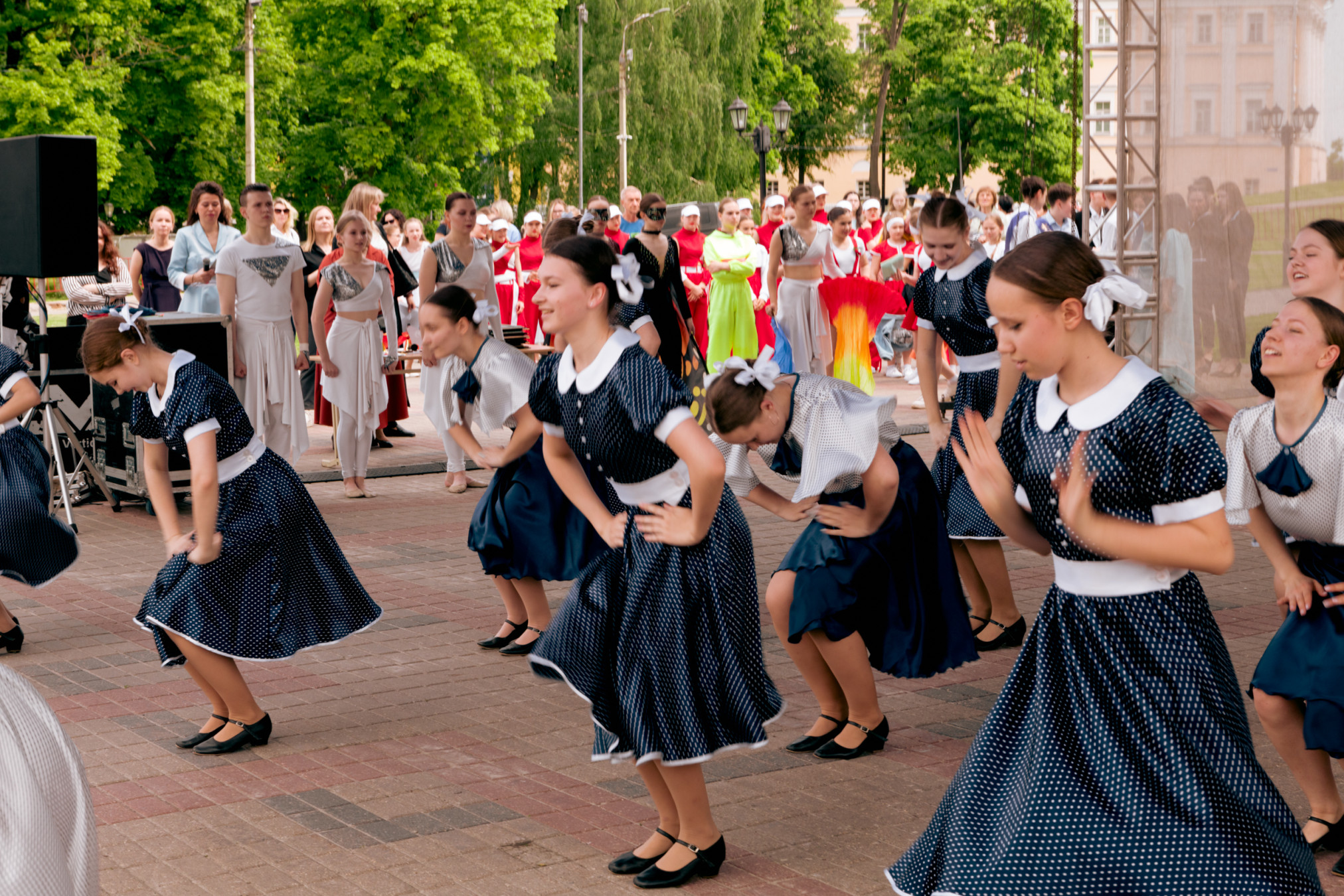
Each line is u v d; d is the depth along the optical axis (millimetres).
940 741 4754
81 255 8680
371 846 3941
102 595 7125
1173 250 12953
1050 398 2729
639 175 43344
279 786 4441
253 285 9070
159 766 4645
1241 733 2695
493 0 37281
